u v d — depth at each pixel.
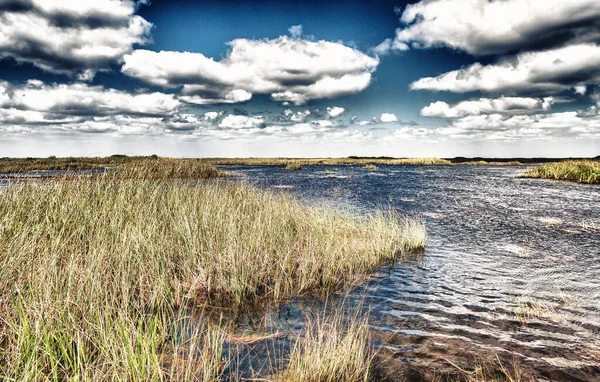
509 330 4.98
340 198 19.97
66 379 3.51
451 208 16.70
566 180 32.75
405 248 9.59
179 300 5.82
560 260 8.50
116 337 3.94
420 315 5.46
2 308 4.41
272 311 5.58
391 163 91.56
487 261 8.42
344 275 7.34
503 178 36.75
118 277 5.50
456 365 4.11
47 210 7.71
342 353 4.01
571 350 4.46
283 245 7.97
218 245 7.21
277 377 3.79
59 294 4.63
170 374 3.58
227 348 4.40
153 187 10.79
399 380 3.80
